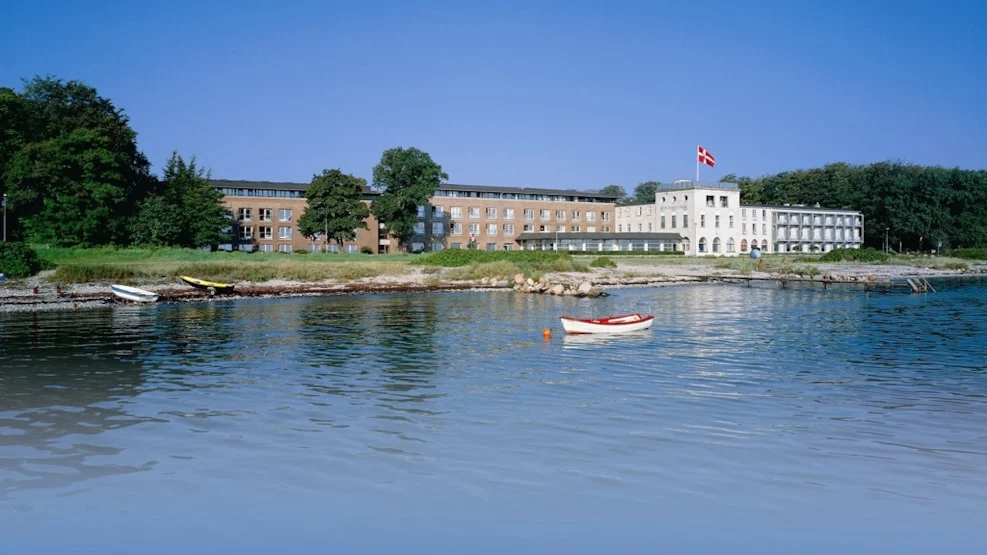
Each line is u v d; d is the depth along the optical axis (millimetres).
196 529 10414
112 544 9953
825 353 26594
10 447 14156
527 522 10641
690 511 11016
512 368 23188
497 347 27922
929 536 10203
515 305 47562
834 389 19828
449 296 55562
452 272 71938
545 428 15508
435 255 84500
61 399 18500
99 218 80375
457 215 130625
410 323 36406
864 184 149250
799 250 141875
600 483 12148
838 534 10258
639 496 11594
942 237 134500
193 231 94062
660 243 130500
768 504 11289
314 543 9984
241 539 10117
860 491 11820
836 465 13086
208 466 13023
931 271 100188
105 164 81312
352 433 15141
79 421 16188
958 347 28141
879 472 12711
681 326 35406
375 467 12938
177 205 92875
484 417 16500
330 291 57594
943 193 135125
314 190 103750
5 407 17594
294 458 13453
